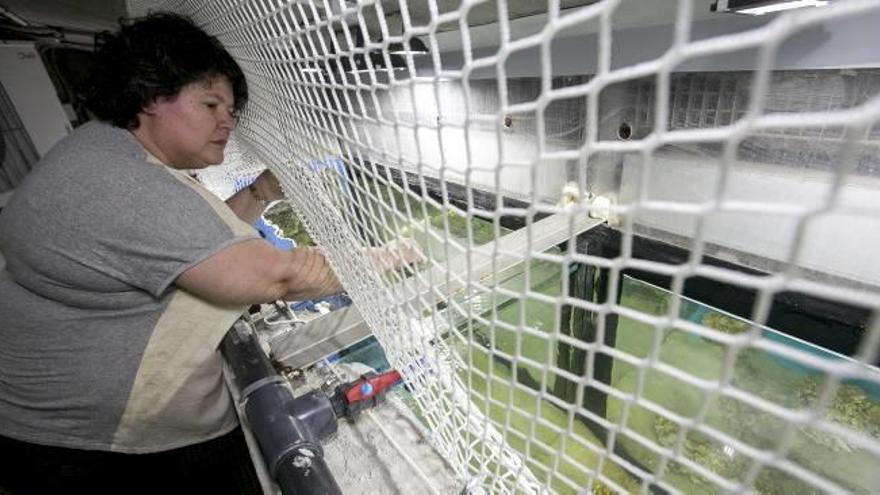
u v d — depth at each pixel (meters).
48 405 0.86
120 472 0.95
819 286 0.17
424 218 0.43
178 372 0.84
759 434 1.36
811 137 0.82
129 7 1.92
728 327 1.21
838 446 1.36
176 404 0.87
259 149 1.46
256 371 0.69
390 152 0.47
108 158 0.73
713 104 0.92
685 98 0.96
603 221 1.12
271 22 0.60
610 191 1.11
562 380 1.55
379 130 0.47
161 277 0.72
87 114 1.00
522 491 0.49
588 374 0.31
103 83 0.80
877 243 0.81
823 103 0.79
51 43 2.21
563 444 0.38
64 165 0.72
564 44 1.09
